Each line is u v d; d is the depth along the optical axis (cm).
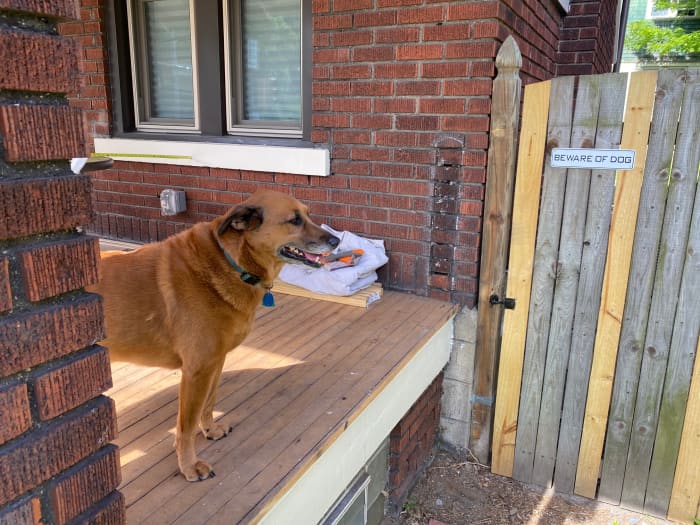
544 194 290
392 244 352
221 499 170
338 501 239
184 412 183
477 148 309
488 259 315
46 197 88
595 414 302
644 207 269
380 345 283
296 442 202
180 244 198
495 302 317
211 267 194
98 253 99
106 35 436
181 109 443
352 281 331
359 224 361
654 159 263
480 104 303
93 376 101
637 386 289
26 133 83
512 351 317
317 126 360
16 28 82
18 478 88
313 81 354
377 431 254
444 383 348
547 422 315
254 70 402
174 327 188
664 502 296
